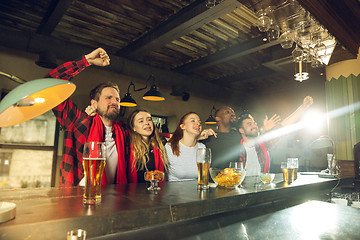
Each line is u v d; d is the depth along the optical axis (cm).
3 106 76
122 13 372
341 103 405
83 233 64
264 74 602
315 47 307
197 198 103
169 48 492
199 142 261
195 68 559
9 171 452
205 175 129
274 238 95
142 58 542
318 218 119
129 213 81
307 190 160
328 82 426
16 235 63
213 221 106
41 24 404
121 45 479
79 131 204
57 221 69
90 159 89
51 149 484
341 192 200
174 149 230
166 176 222
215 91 653
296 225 109
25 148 463
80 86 514
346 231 104
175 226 97
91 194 89
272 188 136
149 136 222
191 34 434
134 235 85
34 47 392
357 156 299
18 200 94
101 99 216
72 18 386
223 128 342
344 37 297
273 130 291
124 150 215
